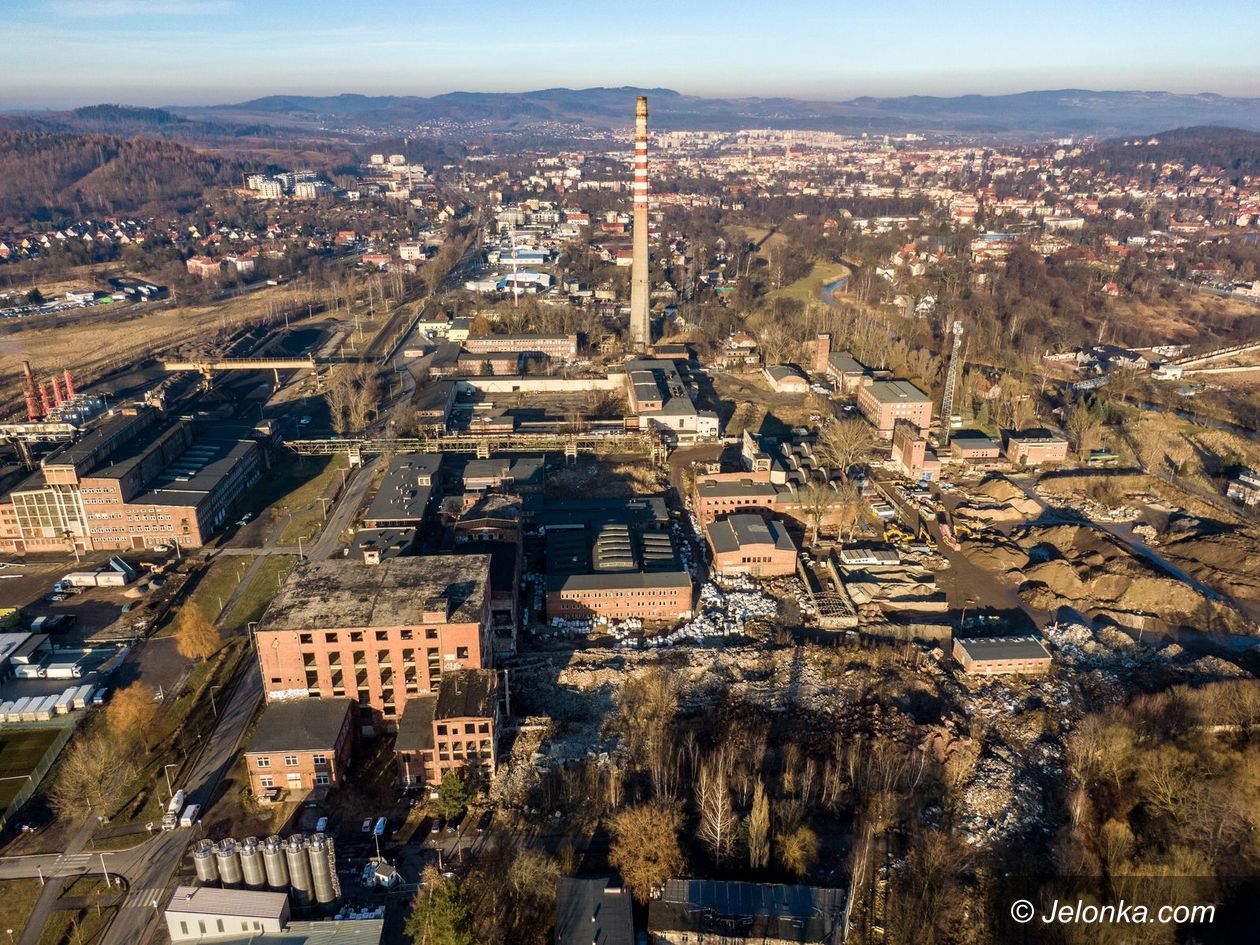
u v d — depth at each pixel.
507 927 116.50
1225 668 174.38
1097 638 189.75
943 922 118.88
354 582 163.88
